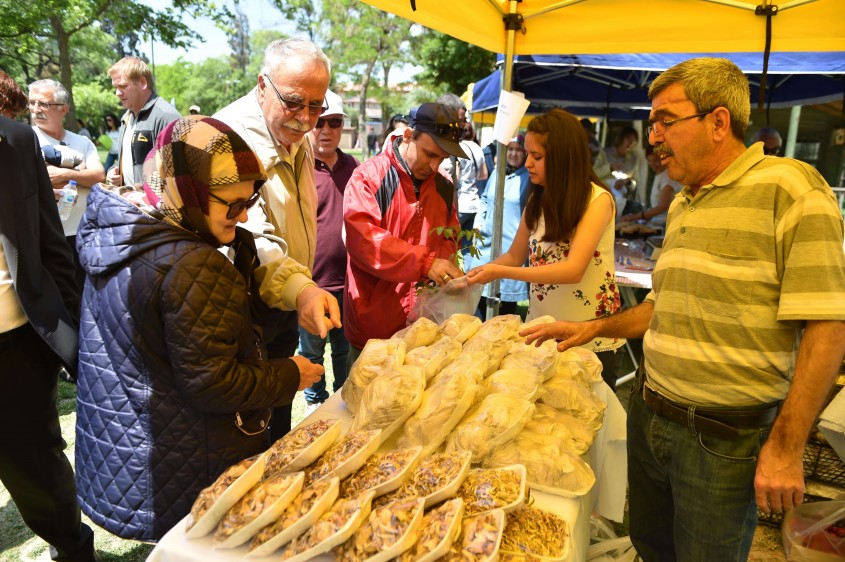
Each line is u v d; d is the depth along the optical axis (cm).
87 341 139
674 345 152
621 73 581
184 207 126
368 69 2455
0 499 262
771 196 134
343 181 336
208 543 110
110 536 239
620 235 537
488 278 216
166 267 123
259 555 106
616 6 279
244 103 207
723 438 147
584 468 137
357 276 246
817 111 923
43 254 191
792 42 260
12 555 226
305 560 104
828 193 131
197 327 122
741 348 141
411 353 162
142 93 374
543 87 627
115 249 126
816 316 125
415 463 119
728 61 142
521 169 448
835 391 228
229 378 127
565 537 114
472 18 268
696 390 149
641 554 193
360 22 2347
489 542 102
